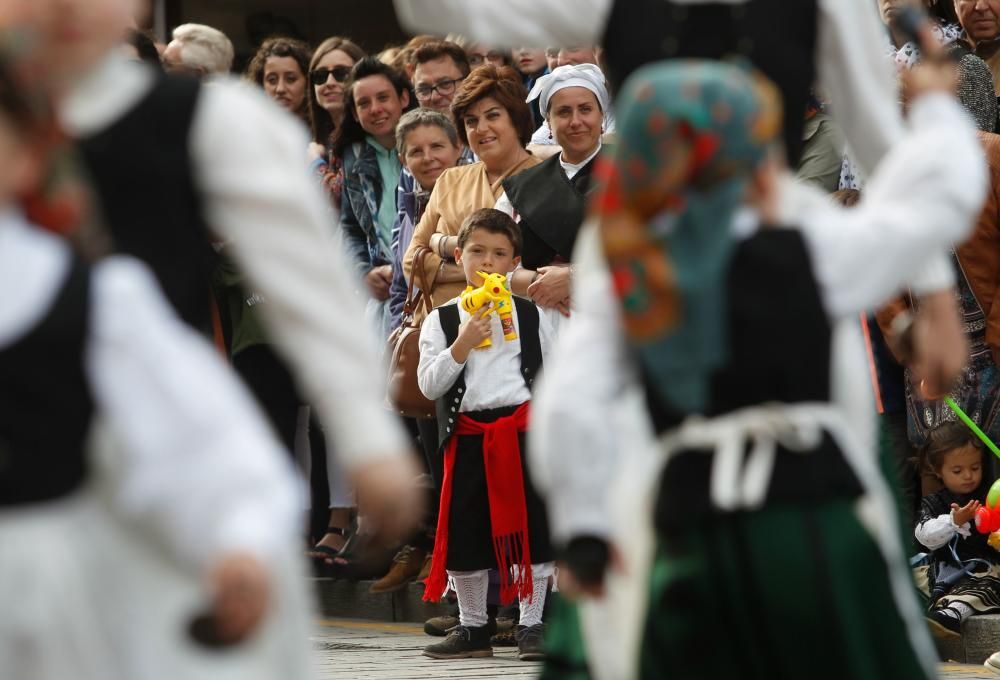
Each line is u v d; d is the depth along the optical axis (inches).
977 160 385.1
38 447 289.3
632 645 376.8
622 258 364.8
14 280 291.9
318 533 1243.8
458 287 1019.9
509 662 932.0
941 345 415.2
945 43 1034.1
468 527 946.7
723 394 368.8
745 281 366.3
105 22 341.7
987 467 930.1
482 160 1048.2
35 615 289.0
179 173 343.3
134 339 293.7
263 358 981.8
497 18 441.7
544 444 374.3
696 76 364.5
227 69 1187.9
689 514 365.4
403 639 1063.6
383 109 1204.5
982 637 871.7
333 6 1817.2
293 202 344.2
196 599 299.9
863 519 370.9
